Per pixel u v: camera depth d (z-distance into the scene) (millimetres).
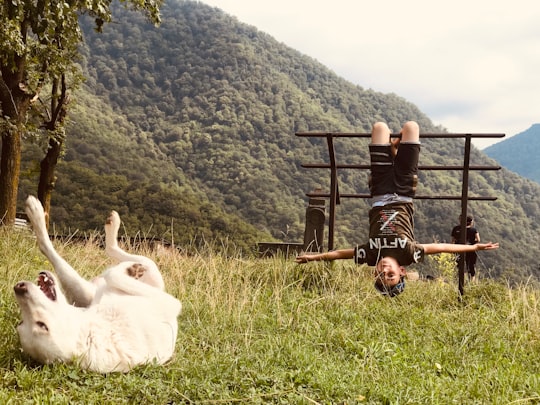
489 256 50375
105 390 4738
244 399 4941
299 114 165375
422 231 75938
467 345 7711
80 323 5051
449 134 10328
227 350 6402
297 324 7859
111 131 125562
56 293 4996
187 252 11602
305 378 5527
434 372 6527
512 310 9008
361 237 69562
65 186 40250
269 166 123375
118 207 37781
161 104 171750
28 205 5695
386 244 7898
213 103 165875
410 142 7980
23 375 4715
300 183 118812
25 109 18641
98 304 5340
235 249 11469
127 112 166000
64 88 22469
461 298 10016
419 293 10484
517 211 101812
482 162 150250
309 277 10117
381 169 8070
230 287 8789
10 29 15227
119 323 5238
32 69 19719
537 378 6246
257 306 8516
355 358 6613
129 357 5180
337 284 9977
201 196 105375
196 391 4965
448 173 136250
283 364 6031
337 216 76188
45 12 11984
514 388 6055
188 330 7062
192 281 10008
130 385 4820
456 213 79500
